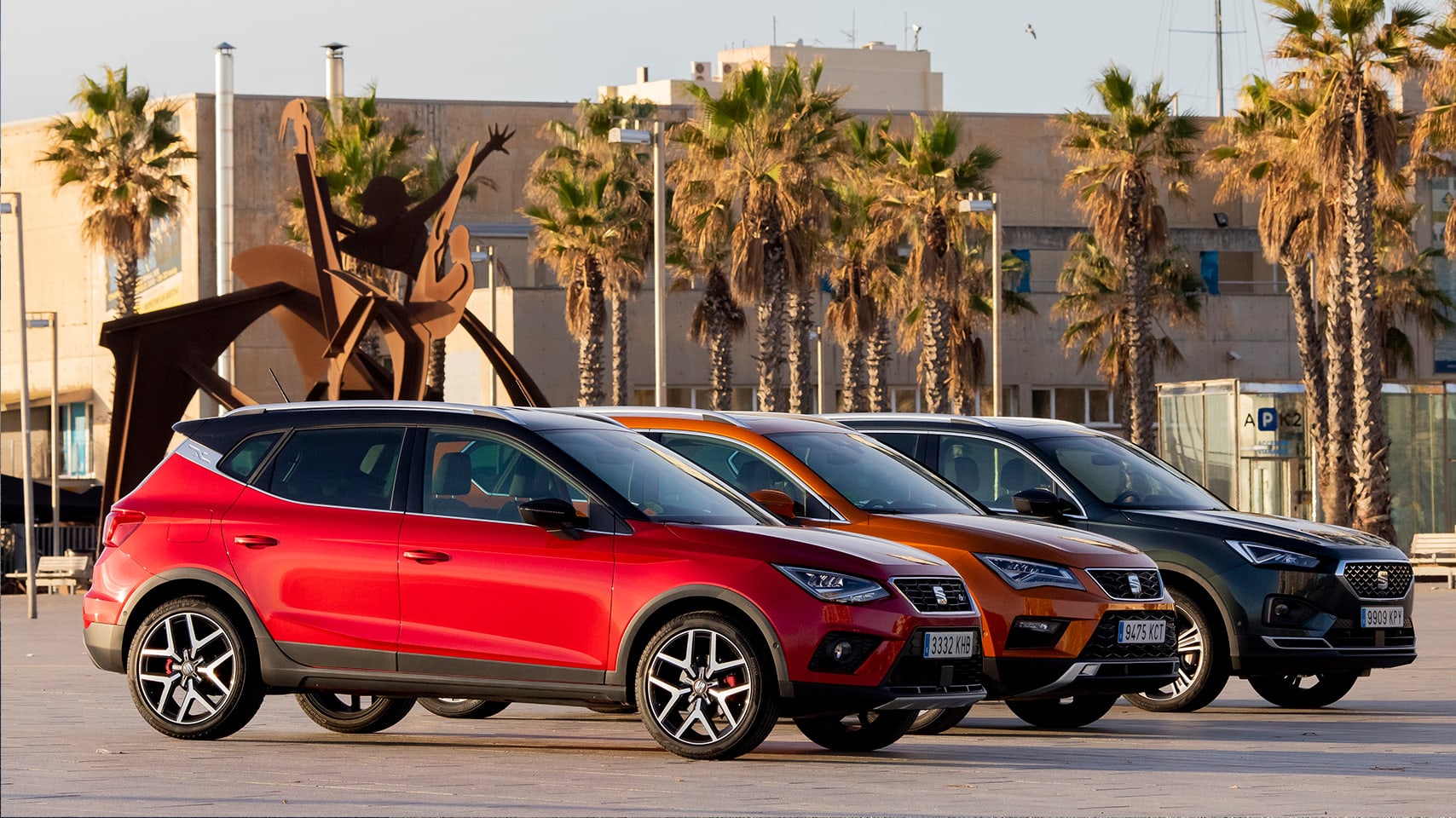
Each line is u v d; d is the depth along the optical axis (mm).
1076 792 16109
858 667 18094
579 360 118438
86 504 99000
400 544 19625
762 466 23453
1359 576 25812
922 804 15195
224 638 20406
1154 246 90625
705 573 18359
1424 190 124875
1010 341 130375
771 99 79312
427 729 22984
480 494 19625
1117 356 114312
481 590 19203
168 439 53375
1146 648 22781
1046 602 22031
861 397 124812
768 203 79125
